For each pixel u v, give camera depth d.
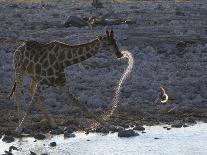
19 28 99.56
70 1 168.50
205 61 71.62
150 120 46.97
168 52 76.12
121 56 42.97
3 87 58.25
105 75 62.59
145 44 81.12
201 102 52.53
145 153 37.84
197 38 86.00
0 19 113.88
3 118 46.75
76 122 45.31
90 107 50.47
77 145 39.47
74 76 62.38
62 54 42.06
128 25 99.06
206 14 119.31
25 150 38.16
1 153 37.28
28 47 43.06
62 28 97.50
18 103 44.44
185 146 39.56
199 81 59.91
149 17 113.38
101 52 74.56
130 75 61.34
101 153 37.72
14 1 162.00
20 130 42.44
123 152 37.91
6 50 77.12
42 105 43.50
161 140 40.94
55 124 44.03
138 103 52.25
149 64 68.00
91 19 104.19
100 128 43.53
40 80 42.66
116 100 52.06
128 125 44.84
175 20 107.06
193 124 45.91
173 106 50.59
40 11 131.25
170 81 59.44
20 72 43.75
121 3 158.38
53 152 37.78
